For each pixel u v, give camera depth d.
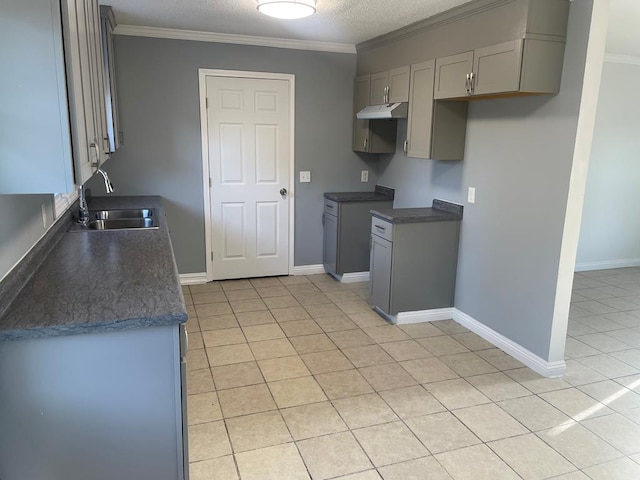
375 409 2.66
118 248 2.51
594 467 2.21
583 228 5.42
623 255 5.66
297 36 4.41
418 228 3.73
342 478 2.12
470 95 3.14
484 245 3.56
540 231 3.04
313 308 4.20
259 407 2.66
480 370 3.12
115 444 1.64
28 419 1.54
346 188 5.18
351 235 4.85
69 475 1.62
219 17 3.74
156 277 1.99
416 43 3.84
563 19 2.74
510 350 3.34
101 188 4.36
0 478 1.55
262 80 4.65
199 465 2.18
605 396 2.83
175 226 4.64
